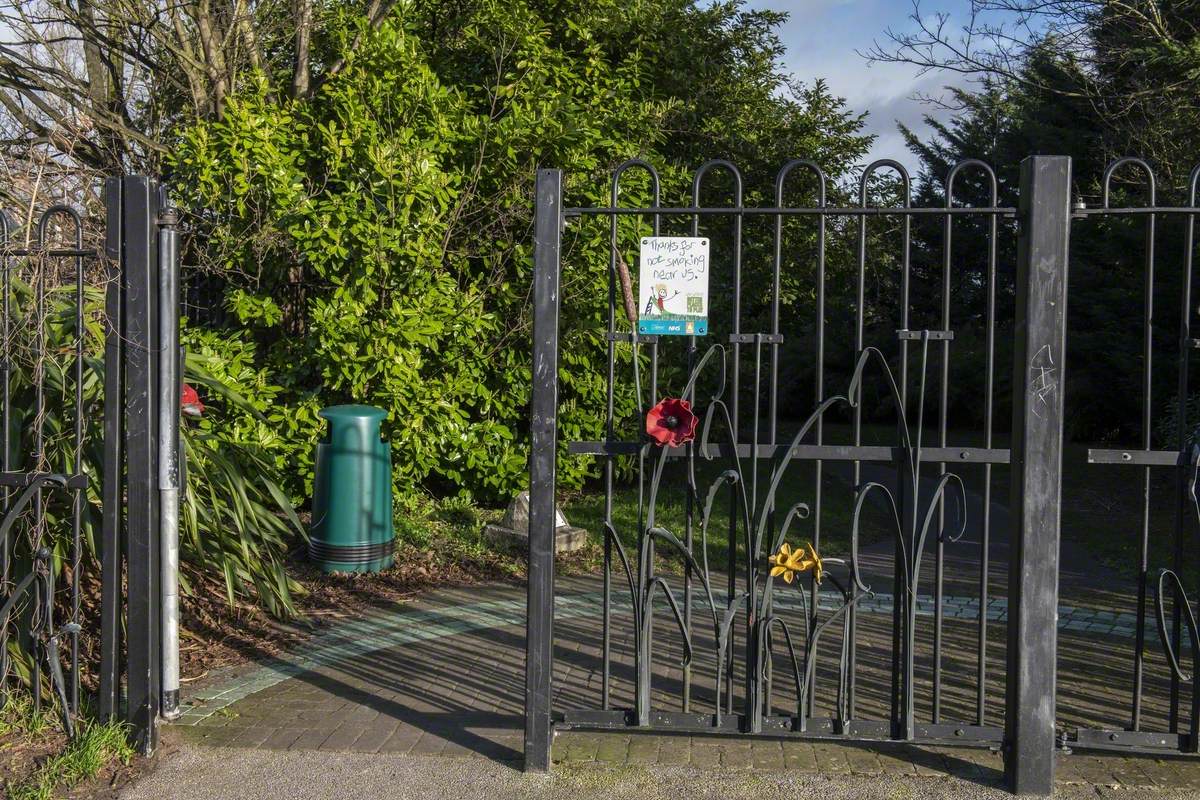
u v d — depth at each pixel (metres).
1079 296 13.90
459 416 8.67
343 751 3.97
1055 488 3.49
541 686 3.76
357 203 8.32
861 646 5.45
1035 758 3.53
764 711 4.36
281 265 8.54
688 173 10.23
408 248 8.27
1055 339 3.46
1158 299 12.22
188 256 8.85
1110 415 14.79
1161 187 9.62
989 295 3.61
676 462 11.80
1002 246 20.97
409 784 3.68
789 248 13.55
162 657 4.18
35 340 4.32
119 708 4.04
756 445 3.75
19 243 4.59
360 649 5.34
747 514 3.77
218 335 8.61
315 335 8.29
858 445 3.71
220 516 5.51
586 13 10.33
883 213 3.62
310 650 5.31
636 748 3.99
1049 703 3.52
